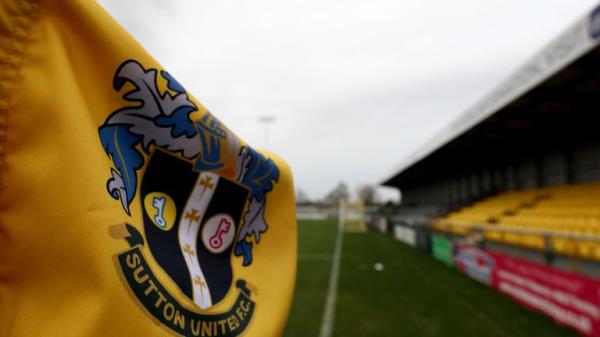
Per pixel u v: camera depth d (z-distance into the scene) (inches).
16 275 14.4
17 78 15.0
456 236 374.9
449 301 211.5
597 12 228.4
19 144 14.8
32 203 14.7
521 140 553.3
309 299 219.3
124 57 19.2
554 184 552.1
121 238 17.5
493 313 186.4
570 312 161.2
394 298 219.9
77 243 15.2
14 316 14.1
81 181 15.8
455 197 990.4
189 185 24.1
